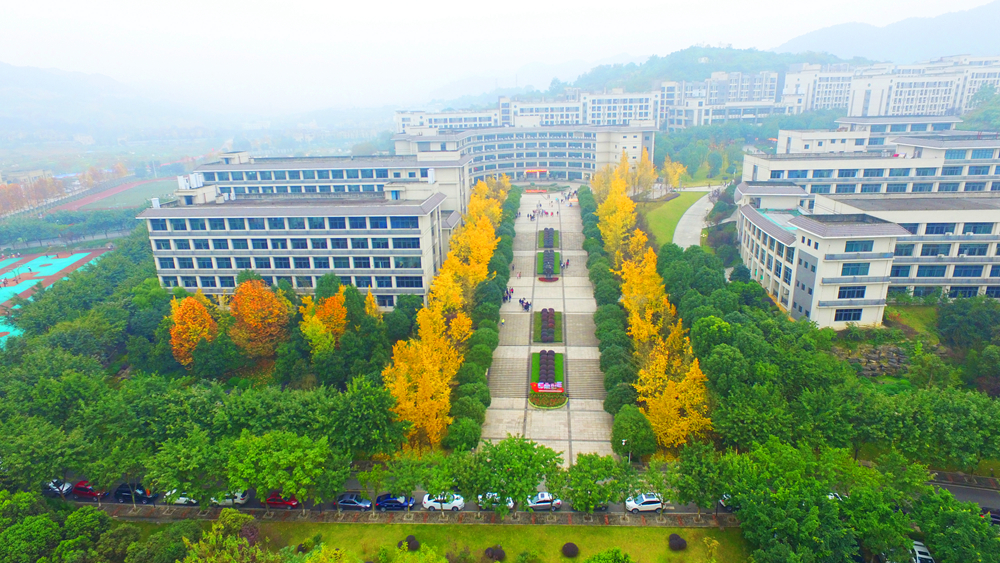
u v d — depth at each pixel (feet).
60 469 188.24
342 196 373.61
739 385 210.38
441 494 183.83
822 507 158.30
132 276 394.73
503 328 321.11
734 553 170.60
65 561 154.10
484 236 344.49
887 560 155.12
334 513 193.26
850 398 205.26
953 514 153.99
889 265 268.62
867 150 520.83
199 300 301.84
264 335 282.15
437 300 278.67
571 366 282.15
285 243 339.36
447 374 229.25
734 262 384.47
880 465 178.19
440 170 501.15
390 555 168.76
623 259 367.04
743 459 175.42
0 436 195.83
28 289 496.64
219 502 185.57
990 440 187.83
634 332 258.98
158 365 278.46
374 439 197.36
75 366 257.75
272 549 177.99
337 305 275.18
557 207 577.43
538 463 180.34
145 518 195.31
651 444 204.44
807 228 280.10
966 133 520.42
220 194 383.24
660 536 178.19
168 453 186.91
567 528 182.60
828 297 275.18
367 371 252.42
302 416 204.33
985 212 293.02
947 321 268.62
